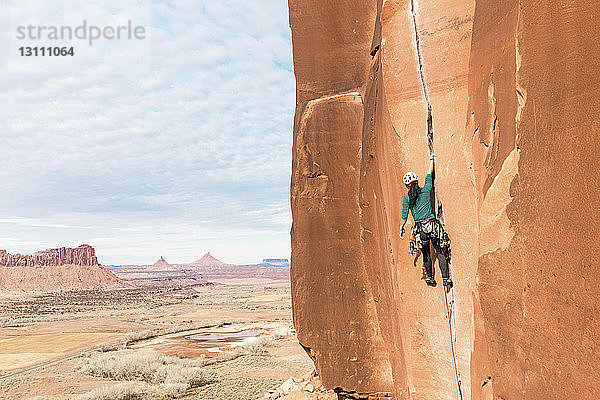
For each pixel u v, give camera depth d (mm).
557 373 3764
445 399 6961
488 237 5121
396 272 8062
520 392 4395
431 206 6812
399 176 7715
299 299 12438
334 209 12023
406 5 7926
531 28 4258
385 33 8125
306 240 12375
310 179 12336
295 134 12781
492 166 5359
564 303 3686
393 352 9820
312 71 12477
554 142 3893
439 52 7277
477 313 5871
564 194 3723
